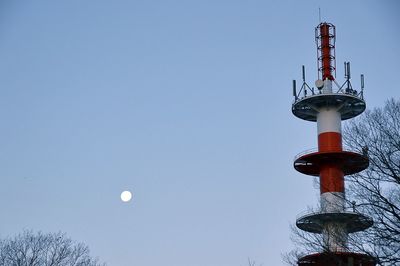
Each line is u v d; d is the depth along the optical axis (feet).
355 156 229.04
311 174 243.81
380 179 132.26
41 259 222.89
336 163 231.91
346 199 166.91
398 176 132.57
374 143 137.69
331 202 195.72
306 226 214.90
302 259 179.32
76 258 228.43
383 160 132.67
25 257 221.05
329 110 246.27
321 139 241.96
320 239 186.60
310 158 234.58
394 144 135.44
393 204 128.57
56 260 224.74
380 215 126.62
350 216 176.55
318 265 176.55
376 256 123.85
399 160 134.62
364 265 137.59
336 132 242.58
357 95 246.27
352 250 138.10
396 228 127.03
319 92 245.65
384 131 146.00
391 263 122.52
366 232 127.65
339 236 160.86
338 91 246.27
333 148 237.86
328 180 226.58
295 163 239.91
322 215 201.36
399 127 166.40
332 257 147.95
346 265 141.08
